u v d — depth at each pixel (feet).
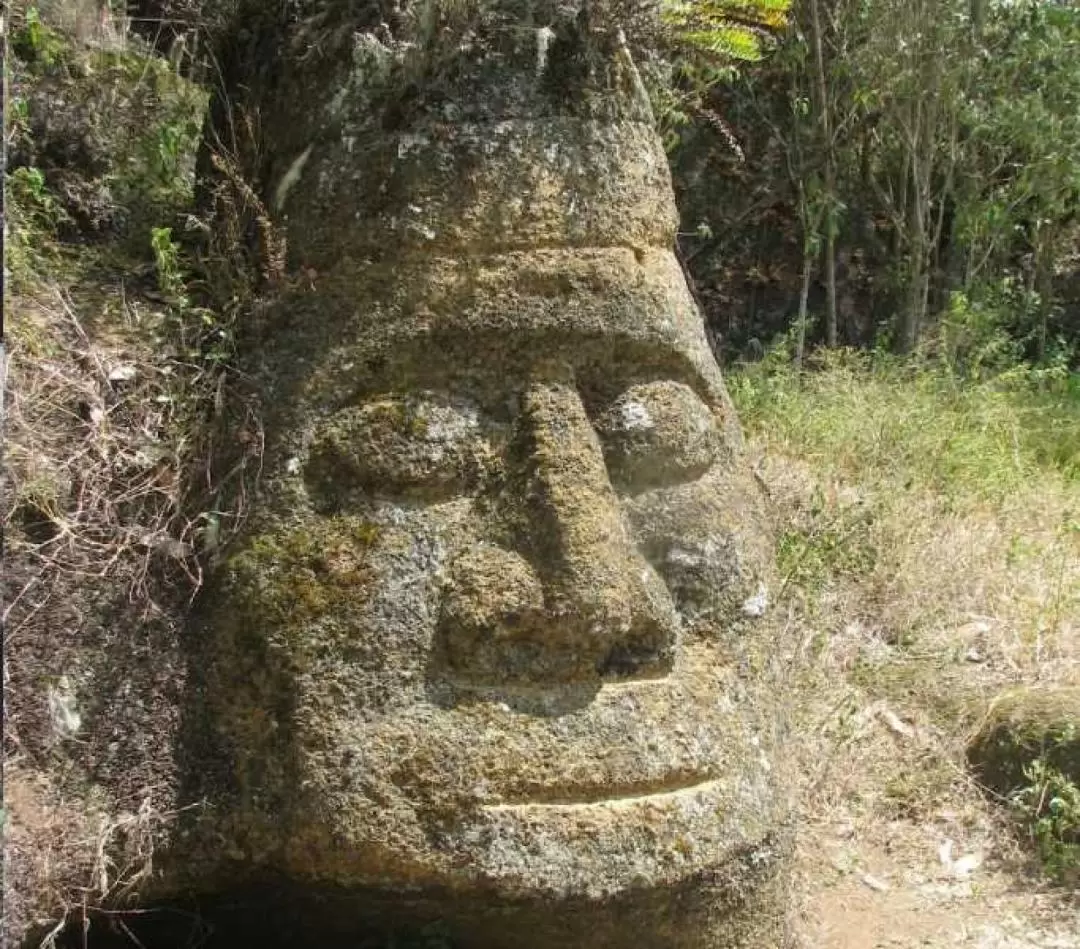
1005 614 17.12
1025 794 13.53
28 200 10.48
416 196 9.41
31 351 9.50
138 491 9.40
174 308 10.18
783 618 15.12
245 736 8.98
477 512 9.27
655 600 9.53
